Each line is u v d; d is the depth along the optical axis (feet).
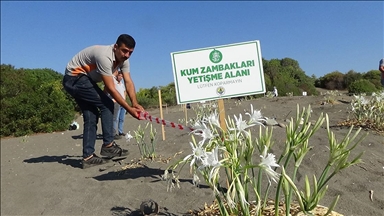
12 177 16.10
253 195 9.25
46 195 12.53
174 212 9.22
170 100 69.05
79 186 12.86
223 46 9.35
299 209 7.22
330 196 8.98
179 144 16.67
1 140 37.96
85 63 14.84
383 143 13.28
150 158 14.79
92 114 15.62
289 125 6.55
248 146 6.51
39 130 42.47
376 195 8.85
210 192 10.16
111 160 16.01
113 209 10.21
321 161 11.31
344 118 19.69
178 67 9.38
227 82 9.34
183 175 11.98
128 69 15.30
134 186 11.62
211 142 6.53
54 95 45.68
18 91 57.21
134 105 13.11
